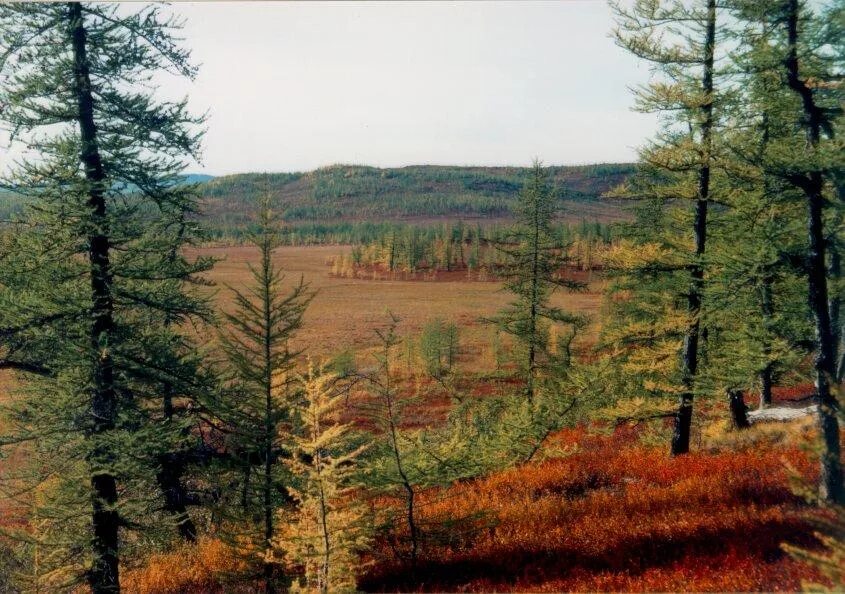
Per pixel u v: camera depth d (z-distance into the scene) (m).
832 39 8.20
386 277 139.25
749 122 11.09
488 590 7.93
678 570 7.23
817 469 9.94
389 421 8.26
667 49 11.59
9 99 8.28
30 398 9.72
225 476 10.61
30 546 10.03
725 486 10.11
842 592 4.43
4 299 8.34
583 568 8.09
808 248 9.03
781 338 12.28
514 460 13.59
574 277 109.38
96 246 9.27
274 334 9.45
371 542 10.06
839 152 7.78
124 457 9.01
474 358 53.06
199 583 10.84
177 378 10.00
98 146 9.17
